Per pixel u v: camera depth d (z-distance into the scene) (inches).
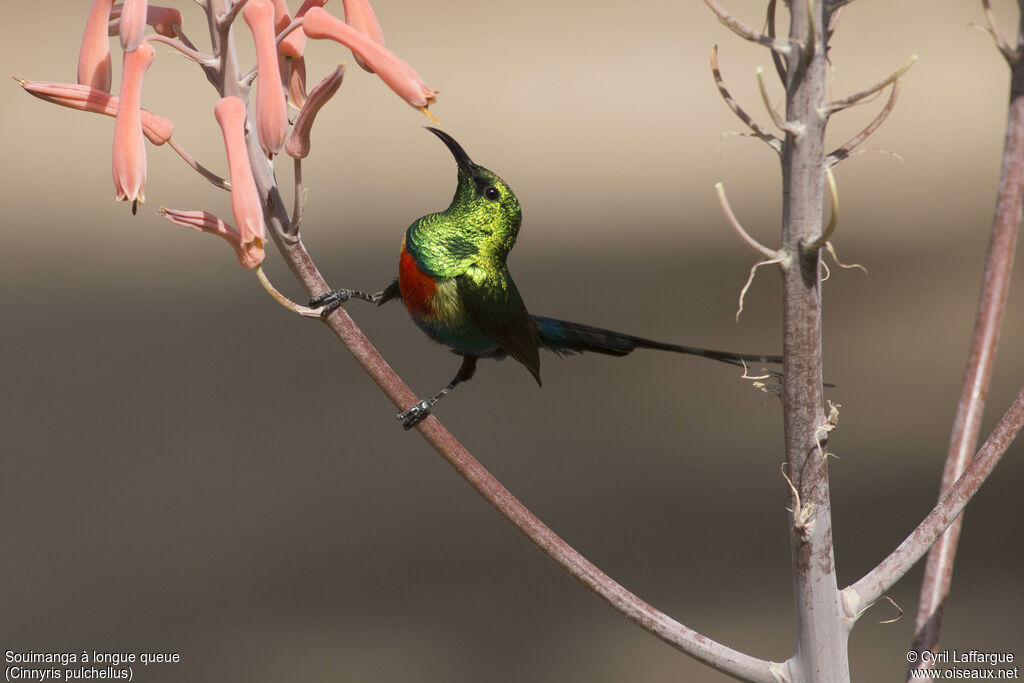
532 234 900.0
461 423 532.1
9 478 472.1
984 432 508.1
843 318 673.0
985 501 446.0
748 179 1026.7
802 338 85.6
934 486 445.7
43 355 630.5
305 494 458.6
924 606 105.2
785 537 417.4
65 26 1508.4
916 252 809.5
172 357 626.8
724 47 1530.5
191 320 693.3
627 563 399.2
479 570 408.8
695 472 474.0
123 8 91.0
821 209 83.2
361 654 347.9
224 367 611.8
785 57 82.0
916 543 93.6
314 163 1083.9
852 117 1200.8
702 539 414.9
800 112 81.7
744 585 384.8
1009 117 103.2
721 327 668.1
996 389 558.3
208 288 761.0
